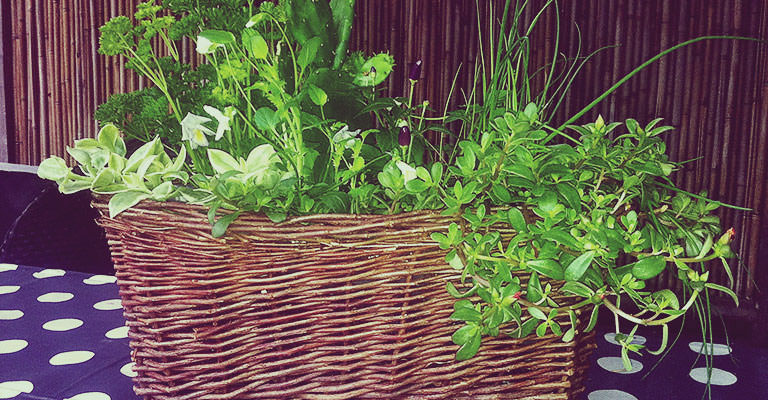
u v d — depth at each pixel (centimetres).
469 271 63
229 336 68
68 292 125
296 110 69
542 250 64
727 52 283
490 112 75
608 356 97
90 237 188
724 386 86
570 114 302
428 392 70
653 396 83
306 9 77
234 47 76
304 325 68
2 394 81
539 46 299
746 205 285
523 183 64
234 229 63
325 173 74
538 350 72
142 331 71
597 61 299
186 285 67
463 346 63
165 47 333
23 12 374
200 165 76
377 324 67
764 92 276
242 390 68
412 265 66
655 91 296
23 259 170
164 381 70
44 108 382
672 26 290
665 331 65
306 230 63
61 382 84
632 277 65
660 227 70
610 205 76
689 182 295
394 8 319
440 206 70
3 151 389
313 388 69
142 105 82
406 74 324
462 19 310
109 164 70
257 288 66
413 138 78
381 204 73
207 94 83
